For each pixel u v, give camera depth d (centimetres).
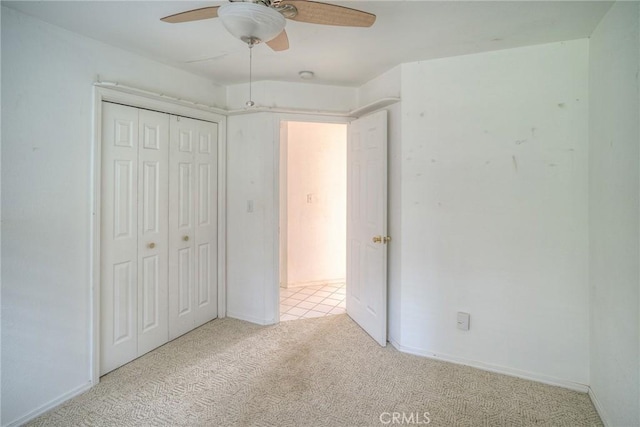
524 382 222
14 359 179
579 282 211
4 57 171
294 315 339
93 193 213
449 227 244
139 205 249
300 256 439
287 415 190
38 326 189
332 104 312
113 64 225
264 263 311
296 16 142
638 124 146
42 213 189
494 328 234
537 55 215
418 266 255
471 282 239
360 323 309
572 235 211
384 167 262
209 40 216
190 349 266
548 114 214
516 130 222
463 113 236
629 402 157
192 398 205
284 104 303
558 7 172
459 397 207
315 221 443
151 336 262
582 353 212
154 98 250
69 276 203
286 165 427
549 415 191
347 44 220
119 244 236
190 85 281
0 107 170
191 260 295
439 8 174
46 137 190
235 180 319
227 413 192
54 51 193
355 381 223
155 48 229
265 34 137
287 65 261
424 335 256
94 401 202
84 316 212
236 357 254
